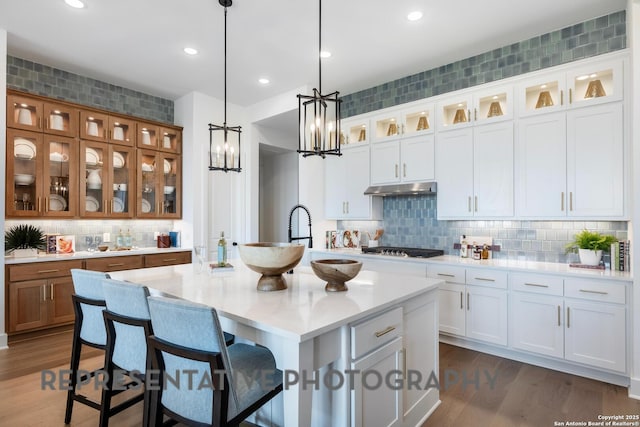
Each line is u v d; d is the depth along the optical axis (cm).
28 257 355
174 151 483
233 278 232
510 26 314
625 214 268
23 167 359
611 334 254
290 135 593
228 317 150
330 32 323
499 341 305
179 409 138
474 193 346
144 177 458
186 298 176
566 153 295
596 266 286
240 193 526
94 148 412
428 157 379
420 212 418
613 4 282
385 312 173
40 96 368
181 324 132
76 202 394
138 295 165
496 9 288
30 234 363
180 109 496
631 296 246
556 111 301
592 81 297
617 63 273
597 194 280
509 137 325
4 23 308
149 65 393
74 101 413
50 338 351
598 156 280
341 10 288
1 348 321
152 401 146
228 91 472
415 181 388
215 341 126
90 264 385
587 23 307
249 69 404
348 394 151
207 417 131
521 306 294
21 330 339
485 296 313
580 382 261
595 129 282
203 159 483
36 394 241
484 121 340
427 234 412
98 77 425
